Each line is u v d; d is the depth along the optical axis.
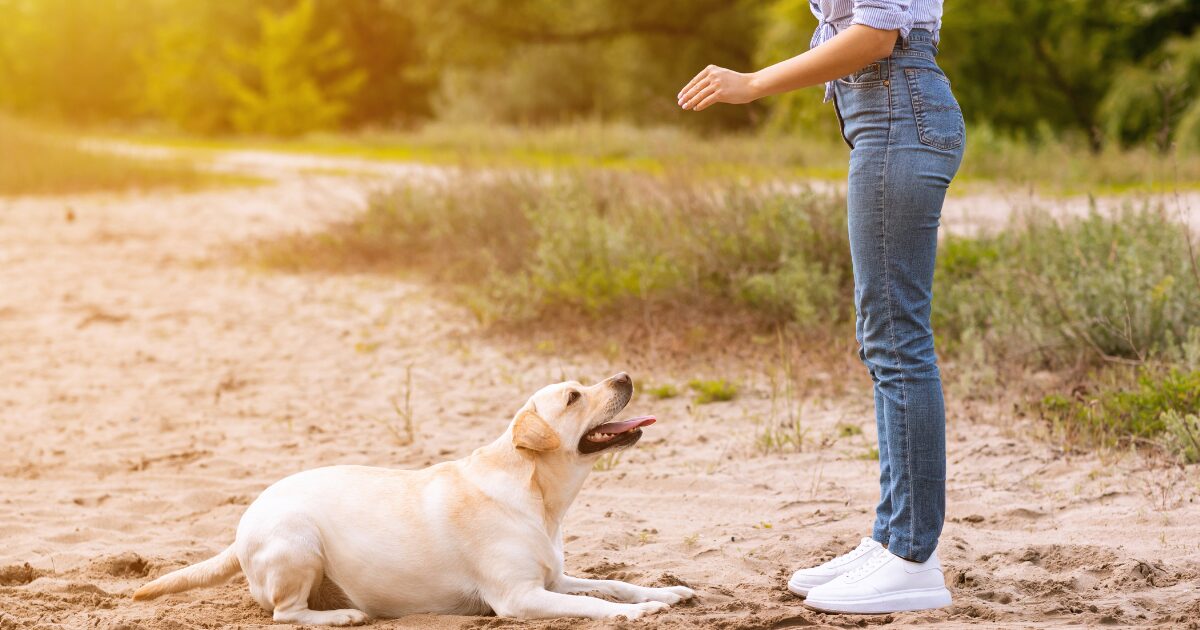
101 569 4.97
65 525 5.68
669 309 10.02
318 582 4.27
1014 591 4.26
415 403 8.26
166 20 64.62
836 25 4.02
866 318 4.02
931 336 4.00
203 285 13.63
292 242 15.39
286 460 6.87
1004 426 6.90
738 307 9.84
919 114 3.83
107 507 6.05
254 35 54.88
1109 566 4.46
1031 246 9.42
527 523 4.17
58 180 25.50
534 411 4.29
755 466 6.38
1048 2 29.38
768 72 3.90
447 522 4.18
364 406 8.25
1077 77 30.39
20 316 12.02
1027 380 7.76
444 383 8.80
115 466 6.85
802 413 7.46
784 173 11.52
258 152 38.28
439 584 4.20
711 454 6.67
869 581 4.05
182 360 9.95
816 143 20.03
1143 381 6.79
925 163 3.83
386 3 45.44
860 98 3.91
